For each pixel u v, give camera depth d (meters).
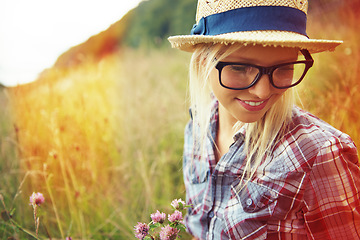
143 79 4.21
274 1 0.93
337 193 0.97
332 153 0.96
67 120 2.54
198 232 1.41
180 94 3.44
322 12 3.23
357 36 2.55
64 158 2.15
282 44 0.86
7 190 1.97
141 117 3.02
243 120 1.02
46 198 1.92
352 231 0.99
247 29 0.94
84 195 2.04
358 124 1.50
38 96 2.90
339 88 1.96
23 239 1.58
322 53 2.47
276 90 0.95
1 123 2.82
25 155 2.18
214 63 0.98
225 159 1.18
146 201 1.92
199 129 1.44
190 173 1.49
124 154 2.50
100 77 3.59
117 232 1.88
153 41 7.80
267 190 1.05
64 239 1.61
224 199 1.21
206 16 1.04
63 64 4.04
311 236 1.02
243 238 1.10
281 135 1.06
